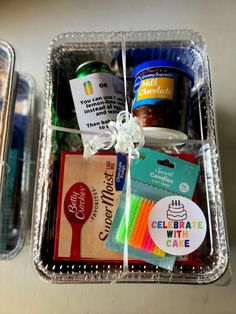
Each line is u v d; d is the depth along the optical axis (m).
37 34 0.82
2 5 0.85
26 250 0.65
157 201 0.49
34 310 0.61
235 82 0.76
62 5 0.85
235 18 0.82
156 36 0.59
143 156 0.51
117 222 0.49
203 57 0.58
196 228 0.48
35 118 0.75
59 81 0.59
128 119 0.50
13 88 0.63
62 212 0.49
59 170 0.52
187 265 0.48
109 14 0.83
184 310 0.60
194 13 0.82
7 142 0.59
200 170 0.53
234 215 0.66
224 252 0.48
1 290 0.63
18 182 0.70
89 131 0.52
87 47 0.59
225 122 0.72
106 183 0.50
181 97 0.53
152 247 0.48
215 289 0.62
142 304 0.61
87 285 0.63
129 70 0.61
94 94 0.54
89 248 0.48
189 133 0.57
